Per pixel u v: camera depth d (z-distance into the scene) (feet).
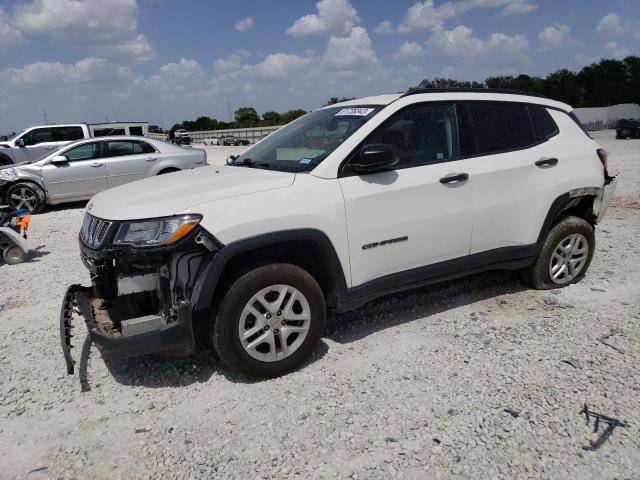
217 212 10.64
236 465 8.78
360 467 8.61
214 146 197.57
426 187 12.87
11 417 10.45
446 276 13.85
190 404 10.67
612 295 15.80
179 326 10.55
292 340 11.92
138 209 10.70
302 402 10.53
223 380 11.55
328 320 14.51
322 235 11.50
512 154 14.47
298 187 11.50
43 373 12.15
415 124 13.20
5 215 22.59
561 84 314.76
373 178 12.28
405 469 8.52
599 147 16.58
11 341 13.97
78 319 15.20
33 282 19.54
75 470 8.82
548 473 8.34
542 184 14.88
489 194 13.93
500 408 10.07
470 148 13.89
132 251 10.34
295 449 9.11
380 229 12.34
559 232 15.78
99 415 10.41
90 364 12.50
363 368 11.81
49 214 35.60
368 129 12.51
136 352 10.43
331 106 15.20
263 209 10.96
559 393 10.48
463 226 13.64
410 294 16.19
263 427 9.77
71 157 36.65
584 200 16.62
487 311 14.82
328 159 12.03
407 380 11.21
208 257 10.68
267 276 11.02
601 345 12.45
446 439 9.21
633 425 9.42
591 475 8.27
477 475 8.34
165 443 9.43
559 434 9.25
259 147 15.37
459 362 11.89
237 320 10.88
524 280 16.55
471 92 14.34
